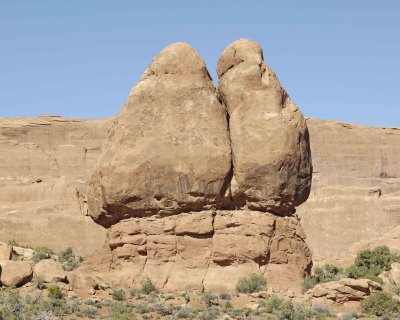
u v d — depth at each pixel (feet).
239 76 134.10
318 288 121.90
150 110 132.57
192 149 130.00
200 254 128.57
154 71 135.13
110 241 131.13
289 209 133.39
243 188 130.52
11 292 111.55
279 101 132.98
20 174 362.94
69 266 150.41
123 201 130.00
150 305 115.65
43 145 376.68
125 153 130.82
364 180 390.42
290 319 110.83
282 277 128.77
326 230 309.42
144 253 129.29
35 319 102.32
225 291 125.70
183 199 129.29
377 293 119.96
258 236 128.57
